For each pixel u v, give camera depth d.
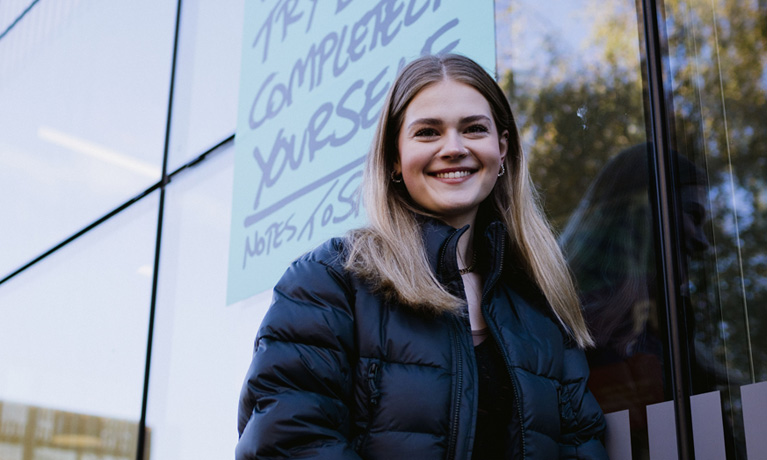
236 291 2.74
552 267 1.75
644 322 1.88
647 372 1.84
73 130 3.96
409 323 1.47
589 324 1.96
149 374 3.09
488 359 1.55
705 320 1.79
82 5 4.21
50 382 3.57
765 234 1.74
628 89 2.03
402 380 1.41
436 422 1.39
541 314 1.69
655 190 1.93
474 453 1.46
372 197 1.64
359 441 1.40
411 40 2.36
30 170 4.17
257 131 2.88
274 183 2.71
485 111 1.67
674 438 1.73
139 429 3.04
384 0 2.51
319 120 2.59
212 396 2.79
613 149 2.02
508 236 1.75
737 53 1.86
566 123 2.12
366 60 2.49
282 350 1.41
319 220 2.45
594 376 1.93
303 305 1.47
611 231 1.98
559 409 1.59
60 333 3.61
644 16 2.02
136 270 3.31
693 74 1.92
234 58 3.18
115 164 3.62
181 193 3.24
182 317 3.04
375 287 1.49
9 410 3.72
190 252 3.10
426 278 1.51
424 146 1.63
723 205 1.82
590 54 2.11
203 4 3.46
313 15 2.78
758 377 1.69
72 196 3.82
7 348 3.89
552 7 2.21
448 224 1.64
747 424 1.56
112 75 3.84
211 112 3.22
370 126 2.38
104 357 3.33
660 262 1.88
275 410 1.34
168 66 3.51
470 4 2.23
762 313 1.71
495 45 2.19
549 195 2.10
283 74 2.85
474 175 1.65
